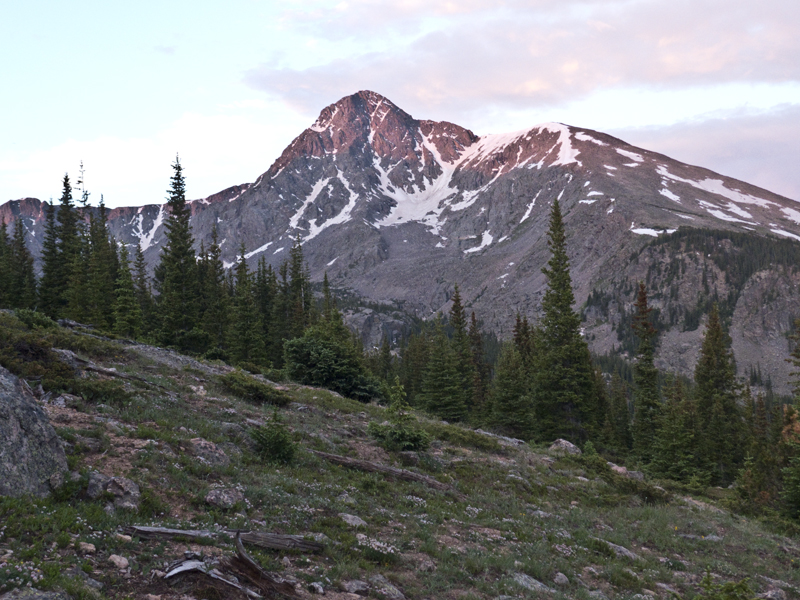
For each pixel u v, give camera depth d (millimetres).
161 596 7039
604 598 11180
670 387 57688
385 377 92938
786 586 14242
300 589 8297
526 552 12906
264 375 35875
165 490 10688
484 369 84000
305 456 16609
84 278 58531
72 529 8031
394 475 17297
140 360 24531
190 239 58469
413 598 9305
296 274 94000
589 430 44500
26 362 16422
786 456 30375
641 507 20781
